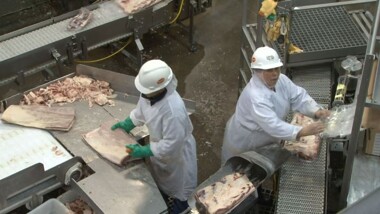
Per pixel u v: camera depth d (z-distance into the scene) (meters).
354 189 3.21
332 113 3.45
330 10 4.43
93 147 3.42
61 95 3.91
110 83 4.00
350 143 2.91
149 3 4.82
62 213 3.28
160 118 3.17
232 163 3.29
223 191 3.07
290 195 3.14
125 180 3.22
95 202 3.07
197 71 5.50
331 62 4.05
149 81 3.02
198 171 4.49
